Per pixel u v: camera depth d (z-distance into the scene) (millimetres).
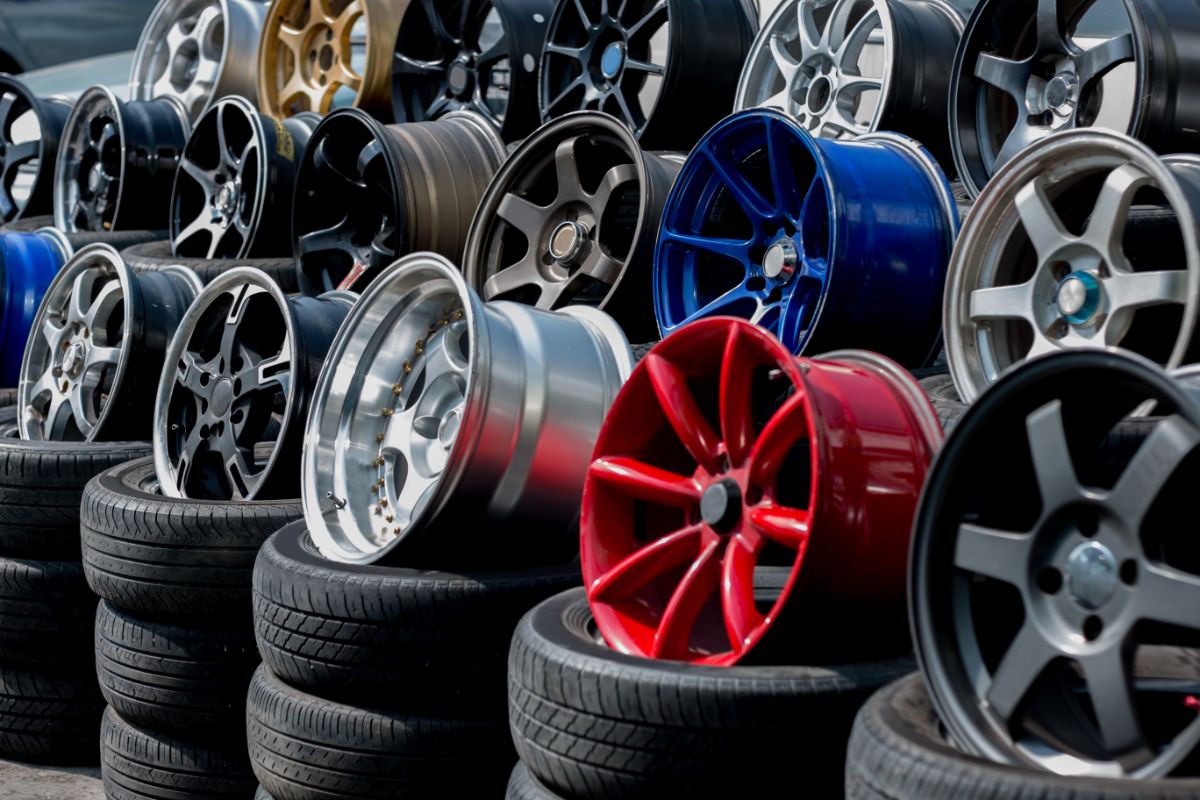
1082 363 2396
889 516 3086
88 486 5137
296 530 4562
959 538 2619
